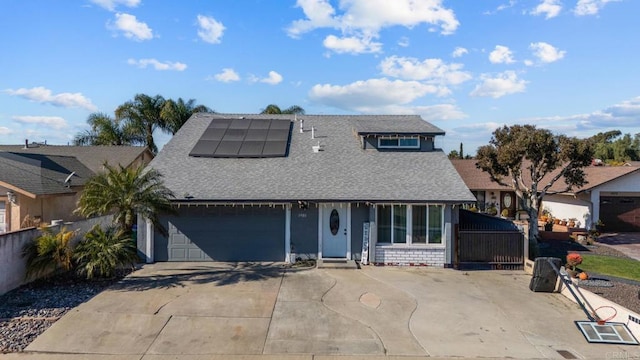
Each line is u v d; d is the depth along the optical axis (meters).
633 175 24.53
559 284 12.98
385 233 16.17
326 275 14.49
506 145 20.67
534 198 21.09
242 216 16.28
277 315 10.83
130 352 8.78
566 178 21.22
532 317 11.04
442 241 16.05
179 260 16.23
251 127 21.39
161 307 11.17
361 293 12.63
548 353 9.05
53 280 13.23
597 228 24.47
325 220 16.45
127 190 13.93
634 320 9.94
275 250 16.36
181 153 18.56
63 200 22.05
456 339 9.66
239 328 10.02
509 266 15.96
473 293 12.87
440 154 19.06
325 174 17.20
